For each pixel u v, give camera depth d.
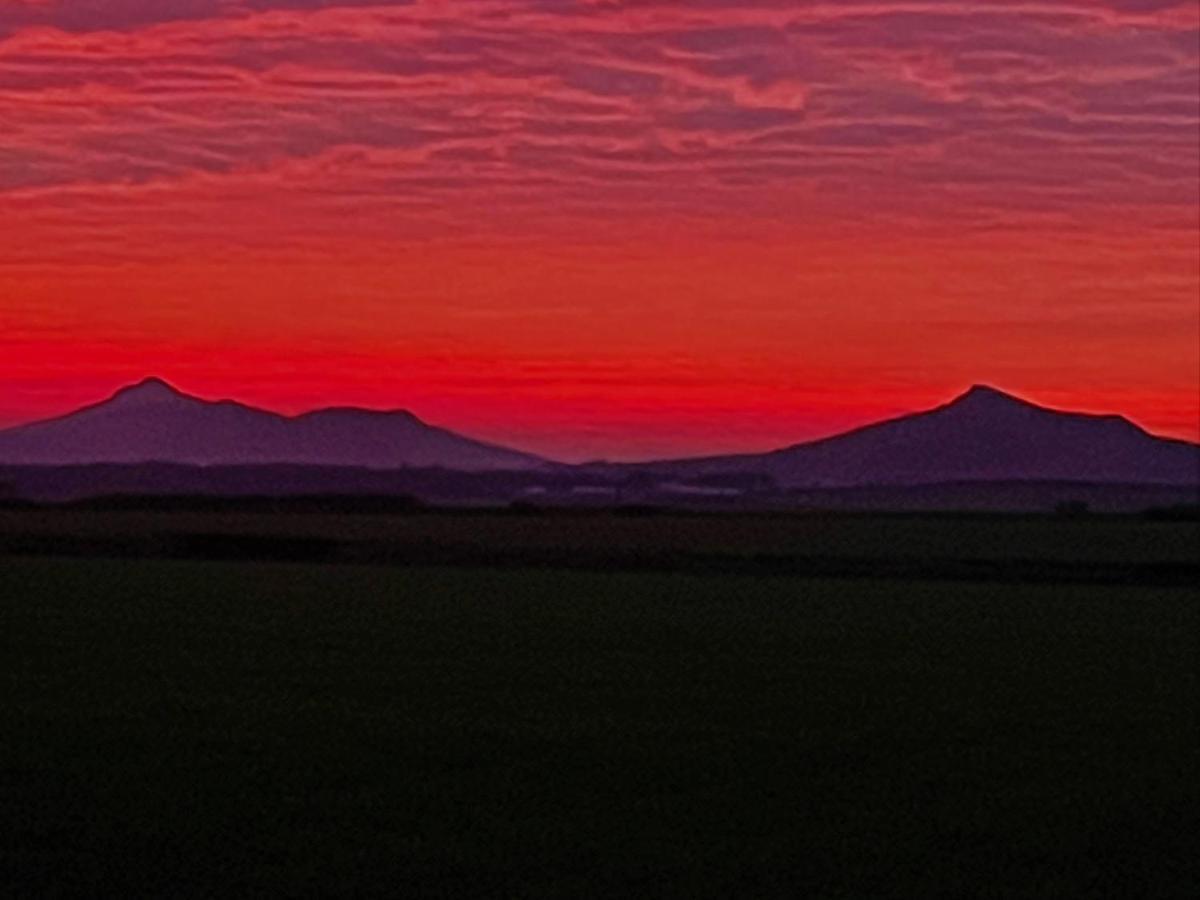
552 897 16.67
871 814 21.00
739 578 72.12
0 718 28.03
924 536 115.88
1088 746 26.41
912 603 57.44
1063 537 114.06
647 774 23.58
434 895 16.72
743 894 16.97
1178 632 46.94
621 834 19.67
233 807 20.86
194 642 41.44
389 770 23.64
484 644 41.81
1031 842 19.50
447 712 29.42
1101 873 18.06
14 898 16.31
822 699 31.75
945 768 24.31
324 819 20.28
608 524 136.50
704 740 26.58
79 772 23.06
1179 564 79.69
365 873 17.56
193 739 26.03
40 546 92.06
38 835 19.08
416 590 61.94
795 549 96.62
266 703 30.33
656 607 54.69
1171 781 23.41
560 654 39.62
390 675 35.00
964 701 31.69
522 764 24.28
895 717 29.39
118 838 19.02
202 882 17.06
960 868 18.22
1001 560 85.38
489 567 80.12
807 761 24.81
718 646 41.75
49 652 38.78
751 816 20.80
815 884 17.42
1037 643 43.34
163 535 100.56
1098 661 39.09
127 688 32.31
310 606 53.50
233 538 97.19
